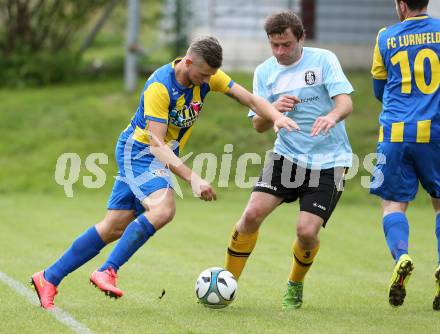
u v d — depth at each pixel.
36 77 65.12
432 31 20.39
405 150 20.53
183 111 19.12
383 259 29.75
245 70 65.44
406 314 20.12
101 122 54.25
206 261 28.38
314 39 65.31
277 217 40.31
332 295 22.92
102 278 18.77
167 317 19.09
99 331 17.36
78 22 66.00
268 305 21.17
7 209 41.28
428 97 20.41
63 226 36.09
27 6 64.50
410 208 44.75
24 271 25.38
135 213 19.77
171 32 66.19
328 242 33.50
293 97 19.81
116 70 68.56
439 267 19.92
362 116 53.44
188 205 44.09
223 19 66.75
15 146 51.53
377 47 21.14
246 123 52.84
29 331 17.33
